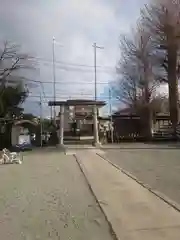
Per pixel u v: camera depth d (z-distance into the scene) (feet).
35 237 18.48
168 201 25.12
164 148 85.56
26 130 126.31
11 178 41.52
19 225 20.90
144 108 133.59
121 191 30.12
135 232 18.34
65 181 37.58
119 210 23.43
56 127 130.11
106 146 101.30
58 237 18.31
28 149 95.04
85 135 133.59
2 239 18.35
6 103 126.00
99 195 28.78
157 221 20.27
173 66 129.90
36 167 52.85
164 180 35.24
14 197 29.48
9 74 113.91
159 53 133.08
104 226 20.06
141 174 40.52
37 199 28.43
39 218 22.36
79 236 18.35
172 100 129.59
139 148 88.48
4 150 63.77
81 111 110.01
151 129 129.90
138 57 138.31
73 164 55.42
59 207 25.29
